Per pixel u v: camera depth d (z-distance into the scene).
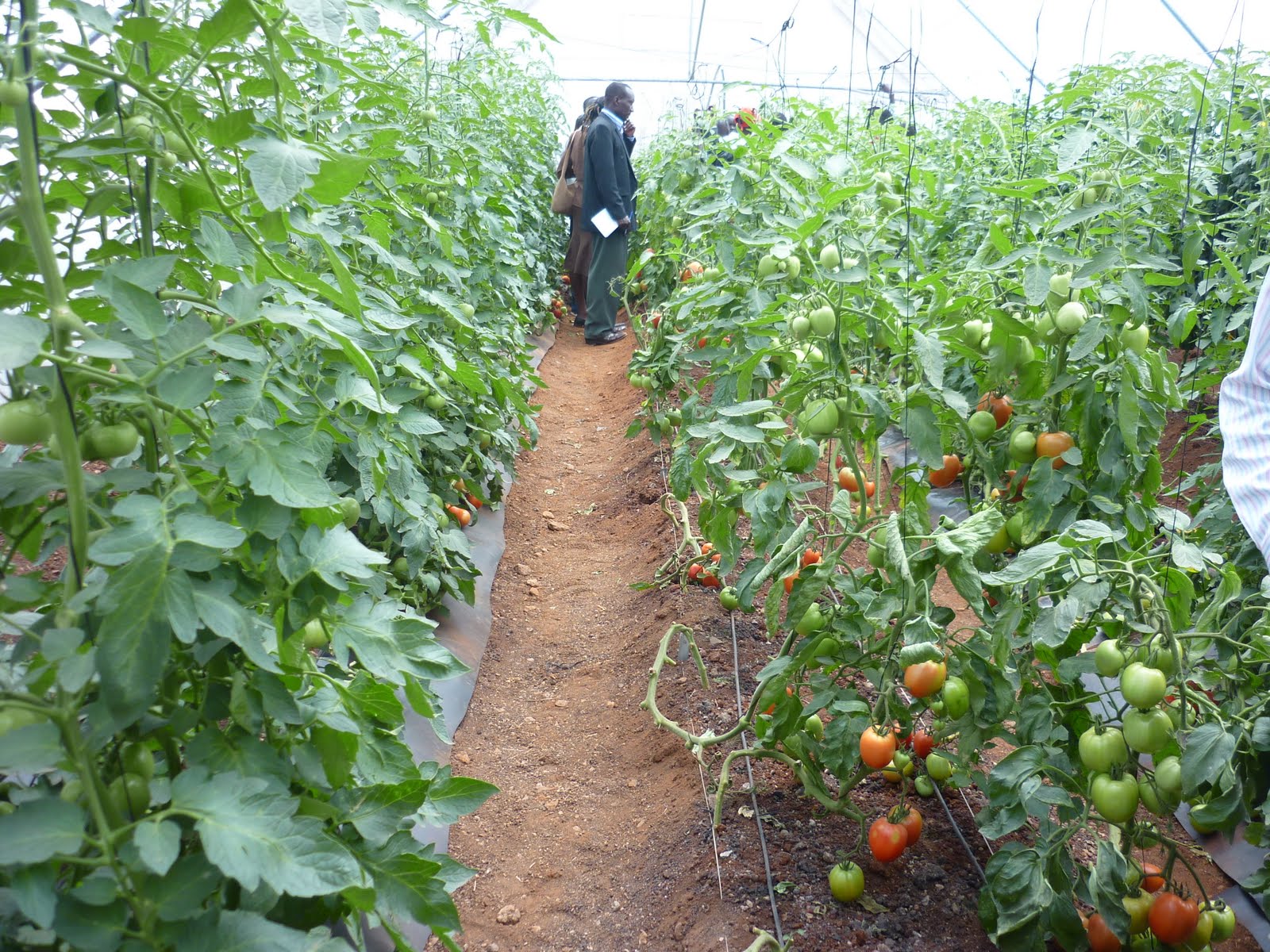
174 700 1.22
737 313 2.99
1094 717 1.79
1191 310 2.78
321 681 1.36
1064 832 1.82
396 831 1.33
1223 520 2.51
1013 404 2.41
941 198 4.19
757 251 3.07
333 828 1.33
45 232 1.05
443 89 4.23
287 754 1.34
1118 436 2.18
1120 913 1.73
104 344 1.01
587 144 7.44
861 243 2.32
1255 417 1.33
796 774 2.35
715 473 2.68
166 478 1.19
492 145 5.09
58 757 0.95
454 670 1.42
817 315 2.15
